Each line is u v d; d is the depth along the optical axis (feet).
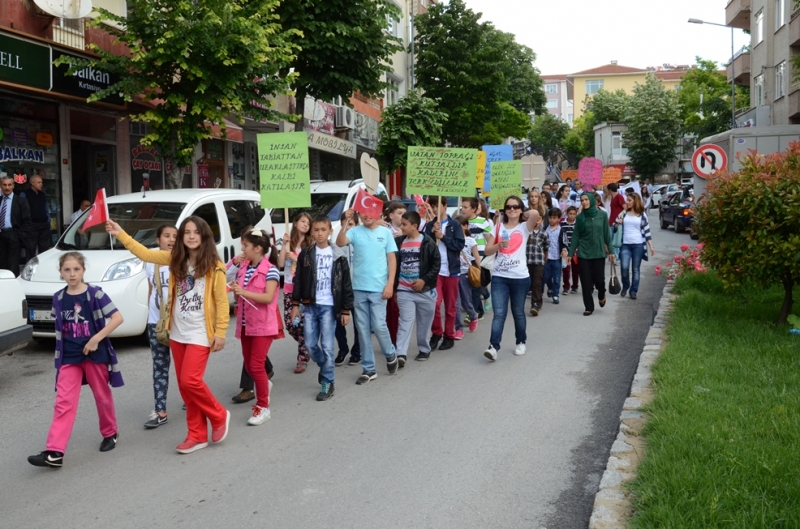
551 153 282.77
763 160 33.91
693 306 36.32
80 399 25.07
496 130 117.39
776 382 22.62
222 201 39.40
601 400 23.95
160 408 22.15
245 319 22.27
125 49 52.29
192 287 19.30
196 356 19.35
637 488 15.11
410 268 28.45
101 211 19.45
